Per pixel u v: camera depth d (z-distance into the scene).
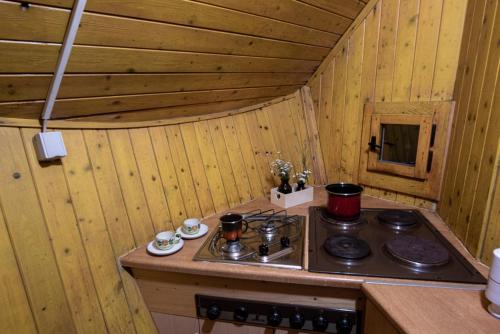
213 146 1.47
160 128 1.28
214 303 1.05
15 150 0.84
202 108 1.39
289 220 1.32
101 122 1.06
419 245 1.02
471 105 1.07
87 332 0.94
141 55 0.88
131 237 1.11
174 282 1.09
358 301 0.93
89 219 1.00
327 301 0.96
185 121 1.37
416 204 1.43
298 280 0.91
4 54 0.65
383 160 1.53
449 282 0.85
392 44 1.40
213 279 1.04
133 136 1.18
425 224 1.24
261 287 1.01
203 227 1.25
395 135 1.47
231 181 1.52
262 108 1.71
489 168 0.90
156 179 1.22
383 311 0.76
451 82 1.25
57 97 0.84
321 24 1.35
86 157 1.02
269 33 1.17
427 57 1.29
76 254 0.95
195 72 1.10
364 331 0.92
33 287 0.84
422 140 1.33
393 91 1.43
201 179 1.39
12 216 0.82
